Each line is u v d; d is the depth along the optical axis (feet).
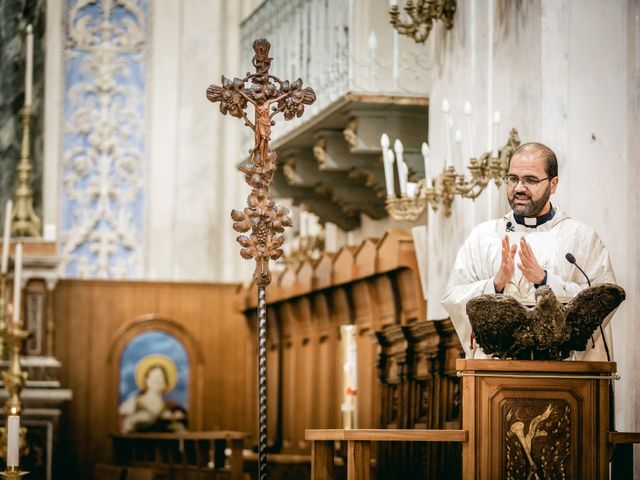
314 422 59.62
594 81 38.50
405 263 48.08
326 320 58.70
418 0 44.60
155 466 58.65
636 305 37.55
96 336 69.56
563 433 28.84
